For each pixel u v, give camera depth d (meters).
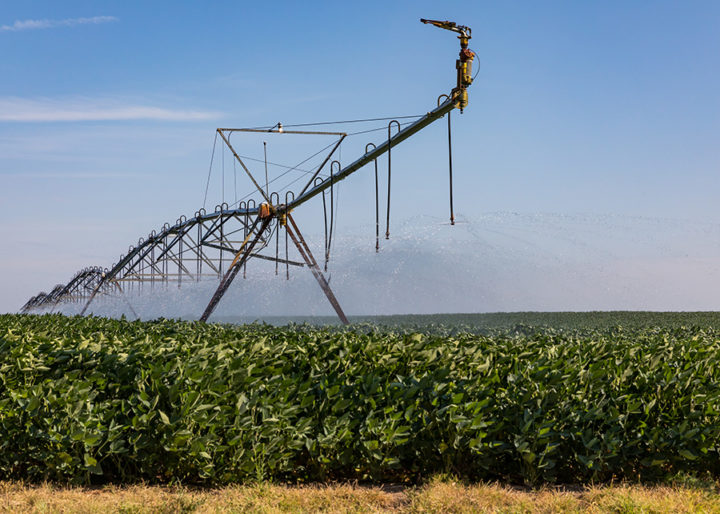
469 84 15.12
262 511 5.79
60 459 6.64
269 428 6.59
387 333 10.40
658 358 7.53
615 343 9.33
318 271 19.64
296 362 7.54
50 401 6.64
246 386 6.77
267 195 22.44
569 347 8.45
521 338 9.73
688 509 5.83
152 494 6.31
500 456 6.90
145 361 7.05
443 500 6.07
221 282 21.34
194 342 8.70
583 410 6.83
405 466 7.00
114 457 6.75
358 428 6.80
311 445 6.67
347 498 6.29
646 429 6.87
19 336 8.36
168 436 6.42
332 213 20.44
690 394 7.03
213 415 6.55
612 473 7.02
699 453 6.82
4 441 6.75
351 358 7.48
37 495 6.29
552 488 6.64
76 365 7.27
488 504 6.06
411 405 6.74
